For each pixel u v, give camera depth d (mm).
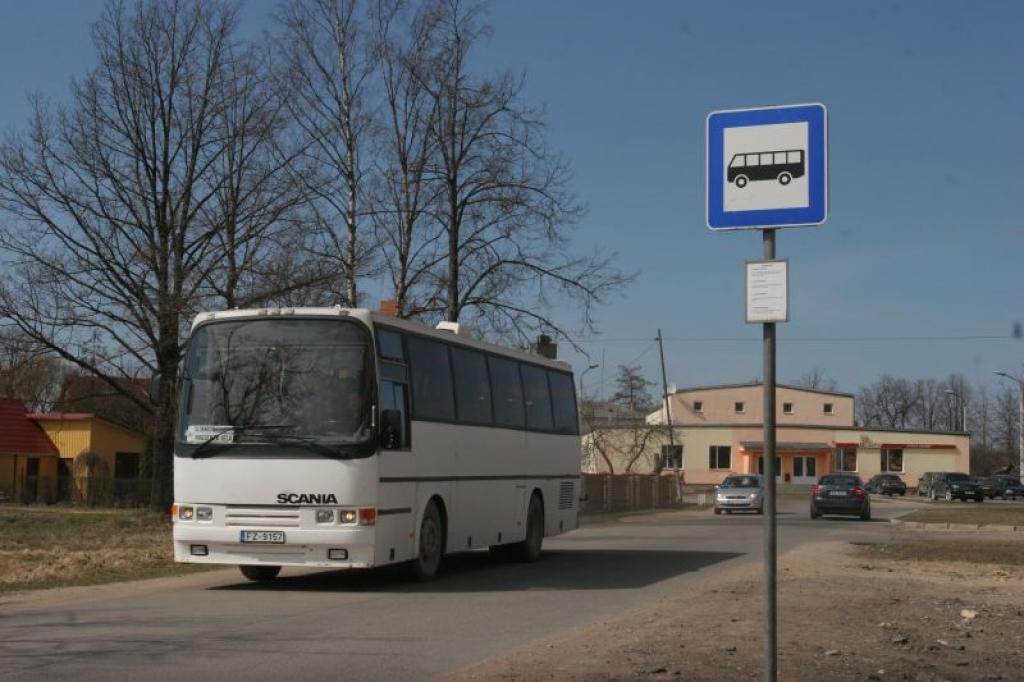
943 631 10578
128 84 30719
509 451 18250
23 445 50719
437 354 15836
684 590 14656
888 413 125688
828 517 40594
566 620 11562
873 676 8094
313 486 13461
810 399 90250
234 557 13648
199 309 29922
